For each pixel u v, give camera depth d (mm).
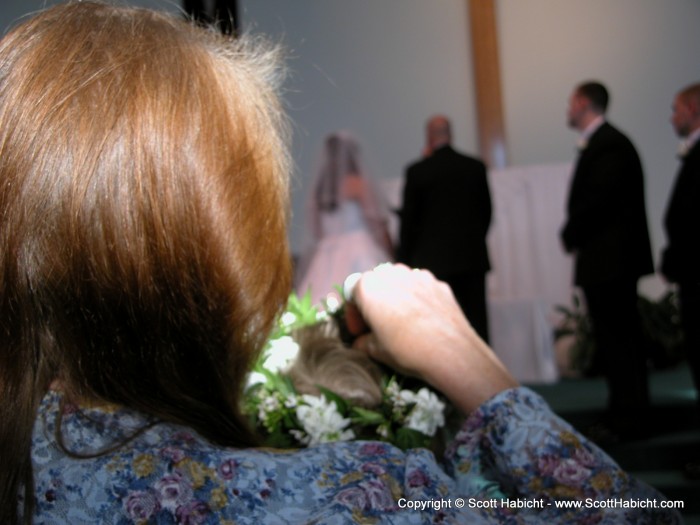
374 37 7934
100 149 399
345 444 405
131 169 400
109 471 366
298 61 7914
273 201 447
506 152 7633
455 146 7840
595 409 3971
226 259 415
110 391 394
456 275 3963
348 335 763
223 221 416
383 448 407
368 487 370
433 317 534
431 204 4023
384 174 7828
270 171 454
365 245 4184
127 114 407
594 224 3402
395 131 7863
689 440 3346
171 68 431
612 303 3404
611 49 7543
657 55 7453
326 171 4324
